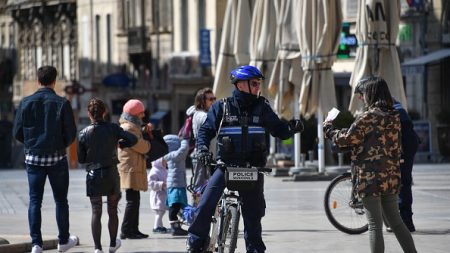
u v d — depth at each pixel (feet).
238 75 96.58
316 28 243.81
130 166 136.05
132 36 575.79
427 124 396.78
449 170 302.25
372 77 98.02
